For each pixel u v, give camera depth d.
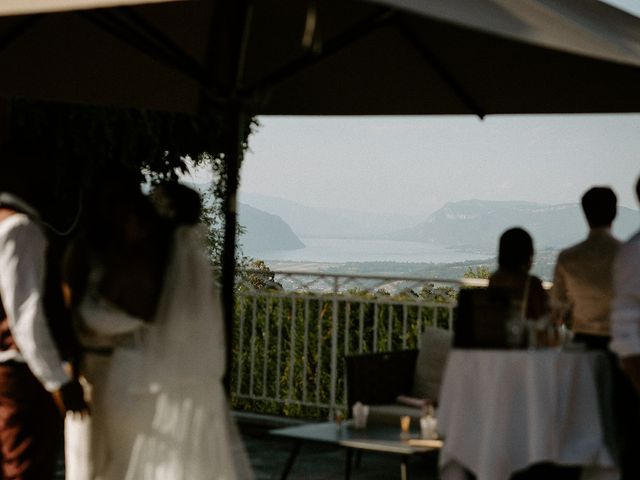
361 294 9.62
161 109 7.34
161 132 10.56
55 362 4.75
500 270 5.99
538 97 6.77
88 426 5.00
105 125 10.10
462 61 6.62
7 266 4.70
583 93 6.55
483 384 5.16
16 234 4.71
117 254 4.96
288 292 9.83
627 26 5.70
